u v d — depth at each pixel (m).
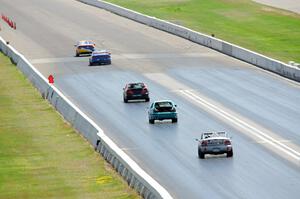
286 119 153.62
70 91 186.88
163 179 113.38
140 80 198.38
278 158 124.44
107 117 158.12
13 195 110.62
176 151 129.62
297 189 106.88
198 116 157.50
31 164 128.12
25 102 178.88
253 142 135.38
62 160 128.75
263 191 106.25
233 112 160.62
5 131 153.50
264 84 190.50
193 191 106.81
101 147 129.88
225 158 124.69
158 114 150.38
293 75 196.62
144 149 131.50
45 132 150.12
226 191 106.50
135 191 106.06
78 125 148.75
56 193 110.44
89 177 117.00
